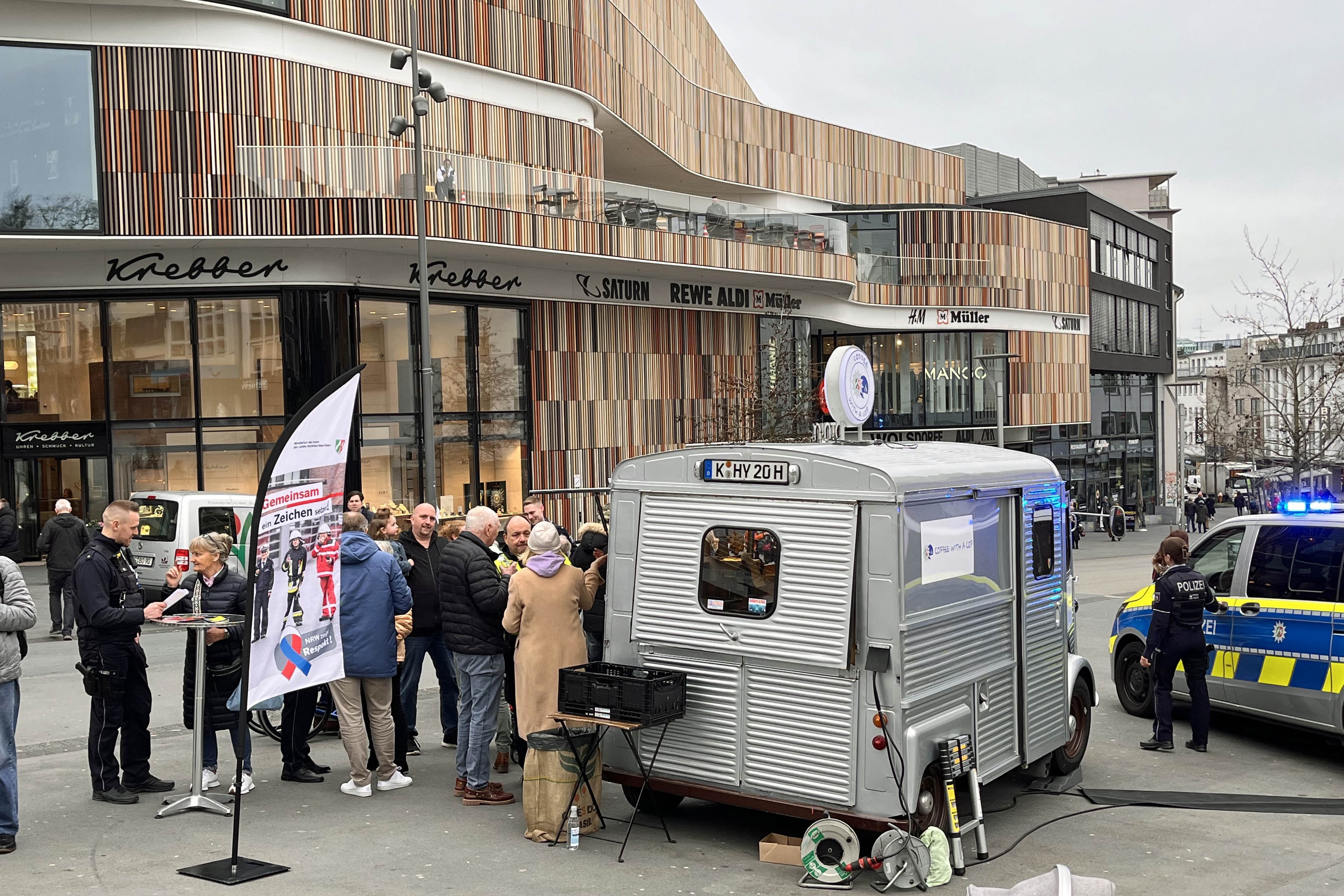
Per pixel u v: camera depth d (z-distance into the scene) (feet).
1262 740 34.14
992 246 144.87
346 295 74.74
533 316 88.22
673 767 24.04
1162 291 205.26
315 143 73.00
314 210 68.74
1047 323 156.15
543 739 23.56
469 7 81.35
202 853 22.22
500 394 86.22
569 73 88.63
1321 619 31.07
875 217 139.64
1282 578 32.42
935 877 21.31
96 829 23.61
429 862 22.00
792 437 101.55
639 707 22.67
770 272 97.66
